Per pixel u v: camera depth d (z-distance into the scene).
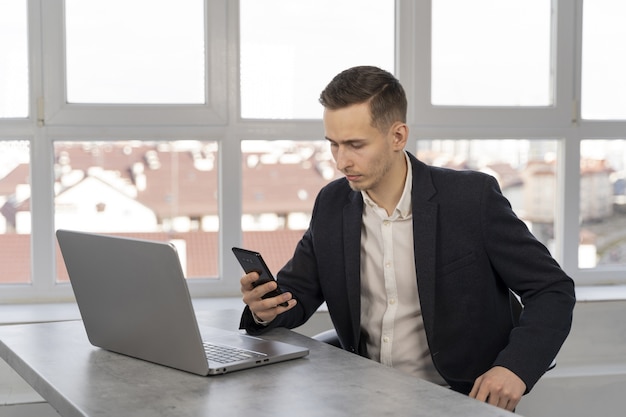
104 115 3.35
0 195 3.35
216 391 1.65
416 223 2.08
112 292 1.90
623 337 3.40
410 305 2.16
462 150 3.62
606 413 3.25
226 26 3.40
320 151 3.54
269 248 3.53
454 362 2.09
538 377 1.85
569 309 1.96
